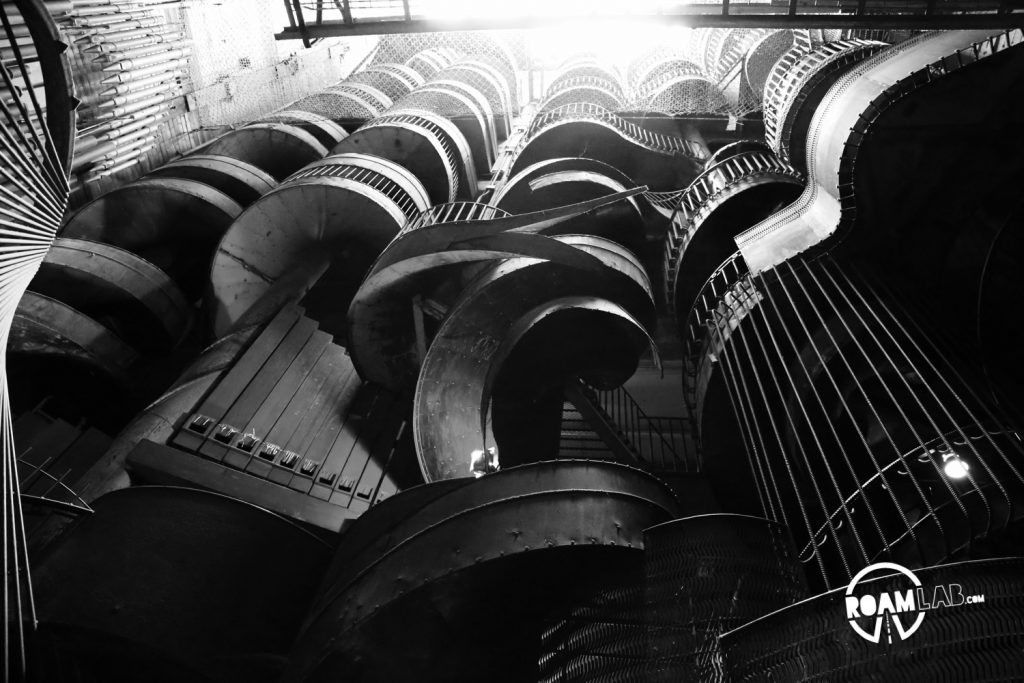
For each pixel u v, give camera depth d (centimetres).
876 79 1241
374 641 752
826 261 1248
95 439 1498
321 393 1722
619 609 739
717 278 1747
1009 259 1020
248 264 1936
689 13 865
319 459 1540
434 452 1418
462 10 905
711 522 707
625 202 1975
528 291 1505
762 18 870
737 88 2961
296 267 1941
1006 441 840
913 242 1219
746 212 1800
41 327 1609
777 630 544
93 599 809
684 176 2755
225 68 2939
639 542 758
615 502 791
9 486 539
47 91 730
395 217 1878
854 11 905
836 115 1292
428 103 2708
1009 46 1080
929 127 1166
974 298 1109
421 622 750
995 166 1132
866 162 1203
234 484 1350
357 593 769
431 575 735
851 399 1149
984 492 745
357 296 1645
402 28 904
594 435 1977
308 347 1802
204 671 826
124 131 2170
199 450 1392
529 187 2177
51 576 811
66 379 1723
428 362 1470
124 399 1803
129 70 2152
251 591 902
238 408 1530
